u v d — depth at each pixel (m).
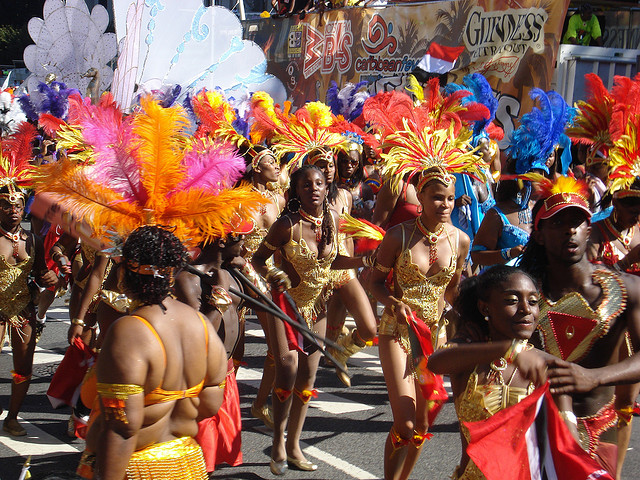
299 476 4.82
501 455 2.74
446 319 4.59
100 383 2.69
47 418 5.84
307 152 6.63
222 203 3.15
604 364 3.18
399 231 4.46
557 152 7.10
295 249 4.93
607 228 4.37
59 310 9.73
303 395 4.90
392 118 4.89
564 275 3.18
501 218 5.45
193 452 2.92
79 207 3.11
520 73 10.30
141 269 2.78
